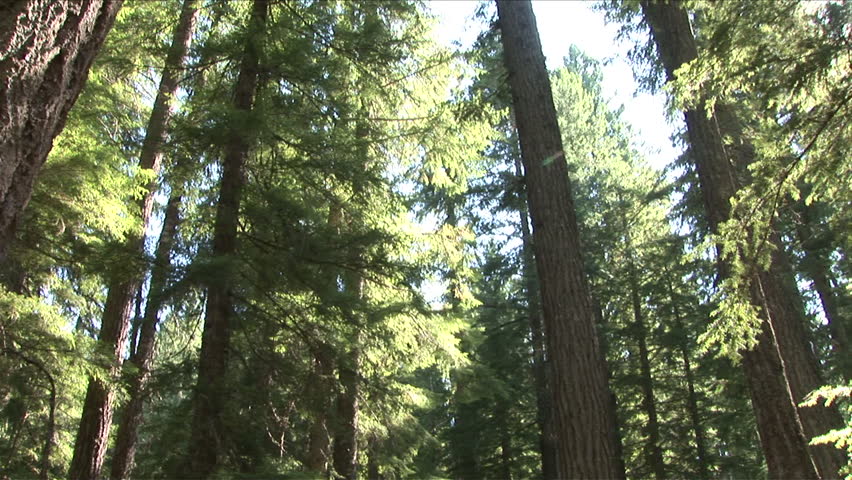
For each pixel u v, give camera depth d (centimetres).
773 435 725
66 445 961
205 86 830
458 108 816
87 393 779
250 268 710
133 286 833
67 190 570
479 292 1884
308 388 691
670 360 1862
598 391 635
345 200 800
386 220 841
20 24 197
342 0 872
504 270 1777
